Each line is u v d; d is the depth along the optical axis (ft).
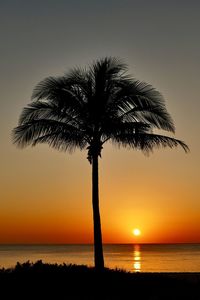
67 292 51.42
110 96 71.61
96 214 68.64
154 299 50.44
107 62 71.87
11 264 195.00
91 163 70.79
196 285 58.08
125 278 58.18
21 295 49.88
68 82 71.00
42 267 61.05
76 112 70.79
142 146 71.20
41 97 71.26
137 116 72.59
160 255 375.25
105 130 69.67
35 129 70.79
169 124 72.02
